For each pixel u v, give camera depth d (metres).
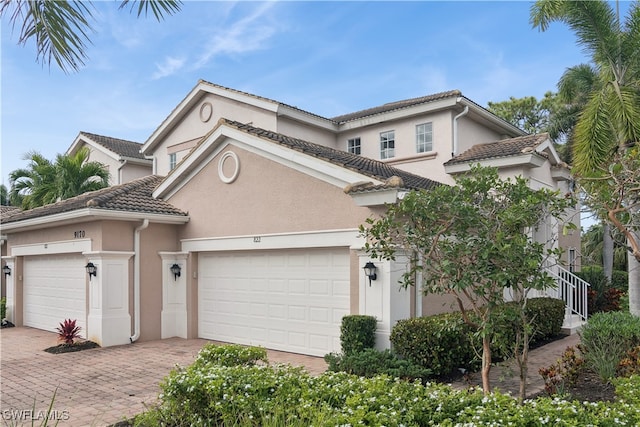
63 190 21.14
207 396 5.93
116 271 13.41
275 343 12.38
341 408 5.17
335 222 11.16
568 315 14.57
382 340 10.09
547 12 15.91
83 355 12.02
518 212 5.96
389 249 6.94
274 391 5.76
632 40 15.50
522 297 6.13
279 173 12.30
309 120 19.59
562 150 25.83
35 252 16.61
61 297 15.59
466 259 6.11
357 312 10.66
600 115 14.32
